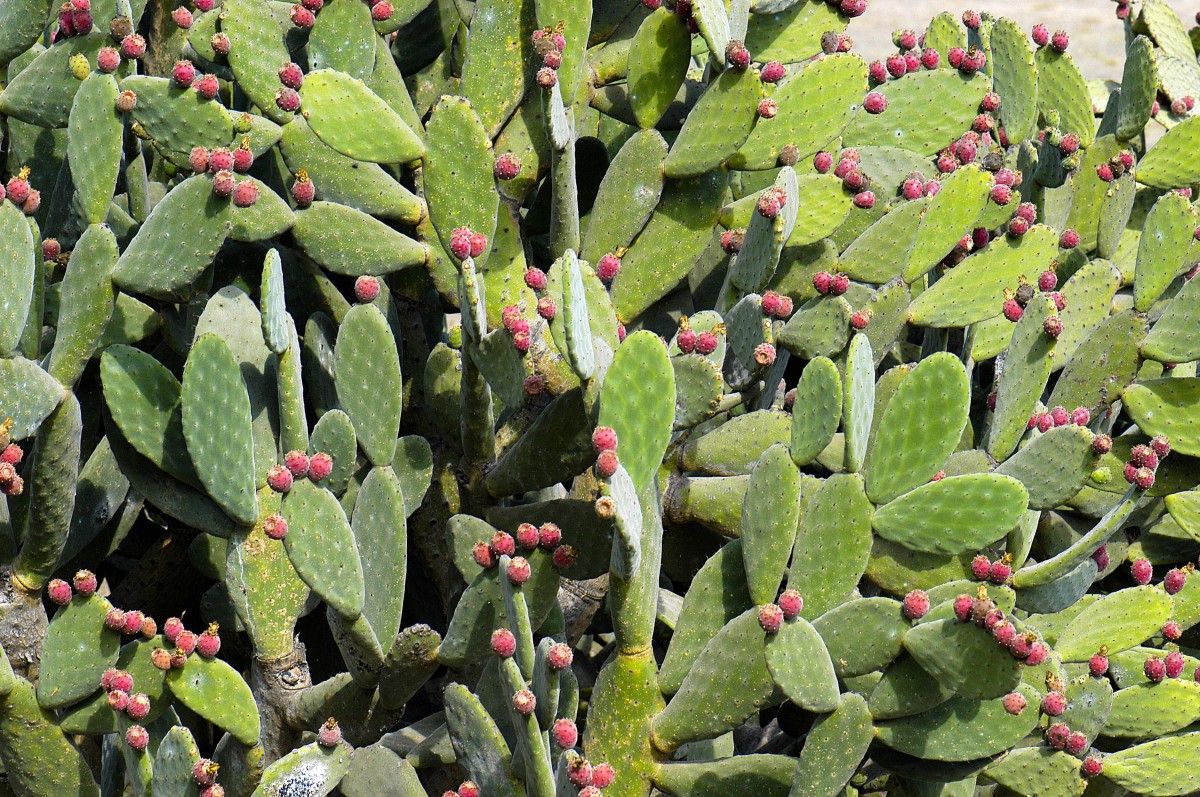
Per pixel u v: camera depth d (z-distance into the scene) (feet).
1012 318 14.15
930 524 11.57
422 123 17.63
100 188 12.23
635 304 14.84
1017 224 14.82
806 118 14.94
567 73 14.57
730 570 11.82
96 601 11.09
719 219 15.20
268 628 11.96
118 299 14.08
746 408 15.14
